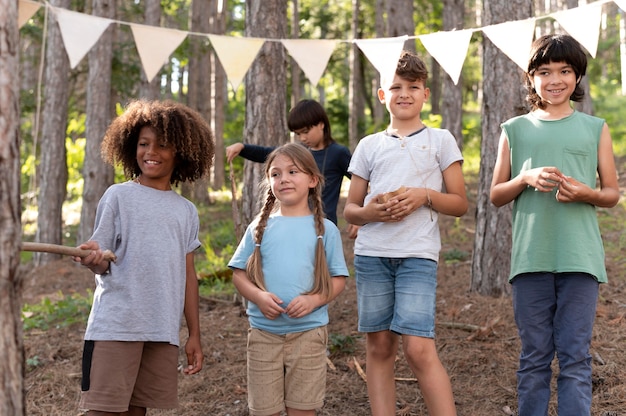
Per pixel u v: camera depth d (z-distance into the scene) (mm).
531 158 3076
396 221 3121
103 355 2670
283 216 3049
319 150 4336
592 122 3068
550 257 2957
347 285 6270
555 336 2965
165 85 15648
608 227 7812
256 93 5488
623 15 10078
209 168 3152
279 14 5512
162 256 2799
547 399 2945
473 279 5473
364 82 19844
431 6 19094
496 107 5203
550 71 3037
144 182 2934
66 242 12172
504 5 5047
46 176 10117
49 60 10125
